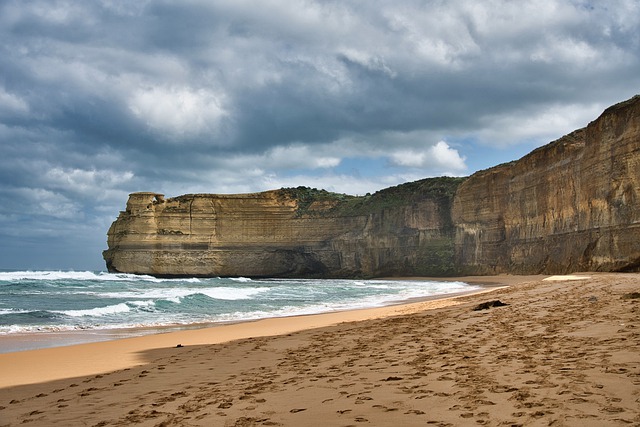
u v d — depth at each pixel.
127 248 97.25
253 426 5.80
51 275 84.31
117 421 6.46
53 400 8.12
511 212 65.00
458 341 11.23
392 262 88.94
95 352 13.50
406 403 6.25
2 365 11.71
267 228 98.56
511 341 10.39
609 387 6.06
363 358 10.16
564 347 9.02
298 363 10.25
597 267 41.03
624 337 9.29
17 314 24.06
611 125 41.28
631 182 37.81
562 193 51.34
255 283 69.62
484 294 28.42
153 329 19.25
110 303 32.34
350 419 5.74
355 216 94.81
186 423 6.15
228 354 12.22
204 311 26.91
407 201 89.56
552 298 19.41
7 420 6.84
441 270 80.62
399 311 22.25
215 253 97.00
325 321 19.72
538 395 6.02
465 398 6.21
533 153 59.53
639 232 36.12
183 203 98.69
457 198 79.00
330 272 95.50
